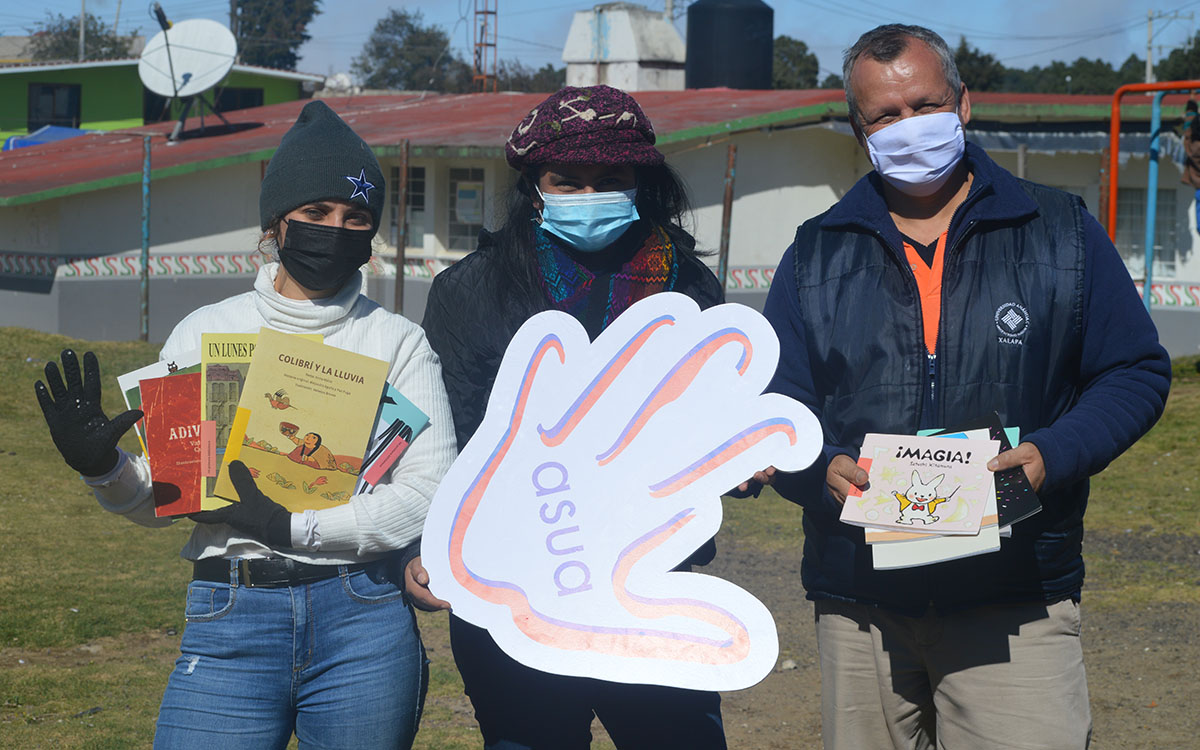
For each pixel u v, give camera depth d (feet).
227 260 61.93
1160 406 8.73
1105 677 17.66
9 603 19.90
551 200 9.28
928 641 9.07
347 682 8.79
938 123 8.63
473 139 53.72
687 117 52.95
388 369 8.87
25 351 43.96
